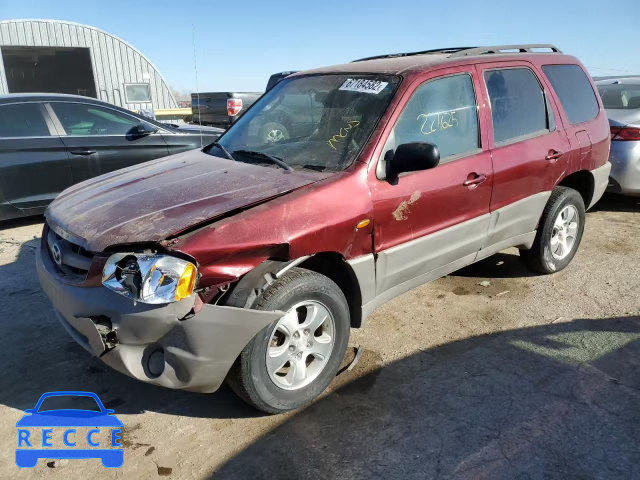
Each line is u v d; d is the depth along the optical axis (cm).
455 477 245
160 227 252
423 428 279
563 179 462
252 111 418
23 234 621
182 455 263
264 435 277
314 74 404
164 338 249
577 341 363
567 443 265
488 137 378
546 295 437
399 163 305
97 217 281
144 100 2278
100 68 2144
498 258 522
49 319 404
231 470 253
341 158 317
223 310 248
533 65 430
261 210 268
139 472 252
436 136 348
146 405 304
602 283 459
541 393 306
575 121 457
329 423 285
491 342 365
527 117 414
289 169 317
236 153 366
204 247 244
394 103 330
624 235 588
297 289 274
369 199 304
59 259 288
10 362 346
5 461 260
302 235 271
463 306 421
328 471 251
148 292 236
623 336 368
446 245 360
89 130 663
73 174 646
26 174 614
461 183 352
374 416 289
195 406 303
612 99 693
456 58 379
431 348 359
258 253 260
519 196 404
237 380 268
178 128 739
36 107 629
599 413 288
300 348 291
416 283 358
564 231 473
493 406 296
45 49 2053
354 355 352
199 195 287
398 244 327
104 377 330
